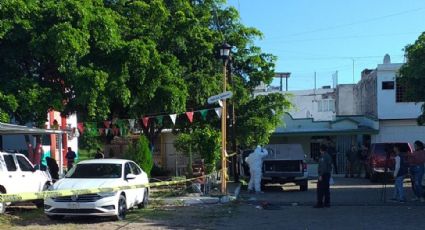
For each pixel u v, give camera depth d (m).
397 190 18.27
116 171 15.12
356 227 12.79
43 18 17.00
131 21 21.53
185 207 16.78
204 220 14.05
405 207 16.66
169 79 20.16
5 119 15.93
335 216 14.71
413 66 23.89
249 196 20.34
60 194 11.96
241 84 26.52
